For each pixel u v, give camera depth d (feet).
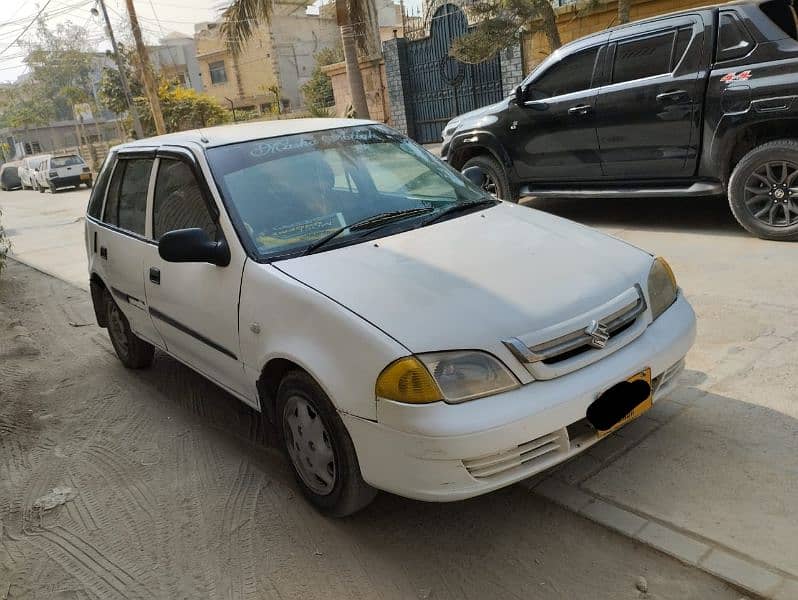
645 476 10.00
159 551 10.03
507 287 9.20
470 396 8.13
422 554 9.21
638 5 39.40
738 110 18.94
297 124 13.64
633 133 21.48
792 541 8.38
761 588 7.73
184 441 13.38
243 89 132.26
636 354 9.17
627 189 22.38
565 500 9.75
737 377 12.38
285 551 9.66
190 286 12.01
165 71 137.08
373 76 60.29
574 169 23.52
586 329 8.80
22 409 15.98
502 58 48.32
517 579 8.52
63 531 10.88
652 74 20.94
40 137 191.01
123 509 11.27
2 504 11.91
